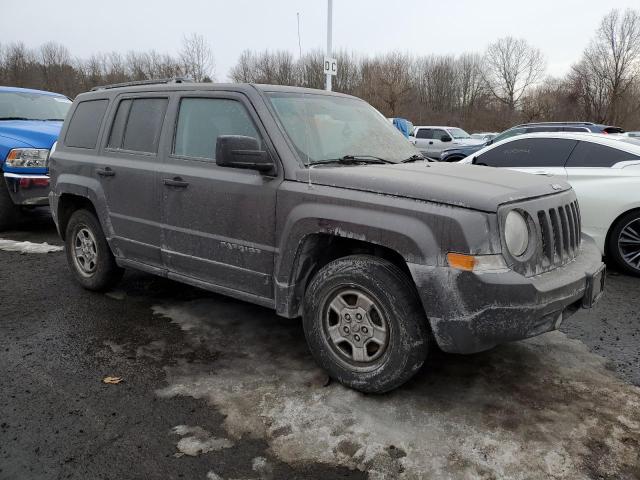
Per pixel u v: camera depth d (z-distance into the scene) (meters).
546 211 3.09
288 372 3.53
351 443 2.77
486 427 2.91
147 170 4.18
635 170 5.90
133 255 4.50
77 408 3.09
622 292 5.29
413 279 2.90
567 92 46.88
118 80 42.94
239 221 3.62
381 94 38.75
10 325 4.32
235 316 4.52
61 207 5.22
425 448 2.73
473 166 3.88
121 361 3.69
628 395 3.26
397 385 3.10
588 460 2.64
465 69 57.28
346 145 3.84
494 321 2.76
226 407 3.11
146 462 2.63
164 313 4.59
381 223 2.96
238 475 2.54
